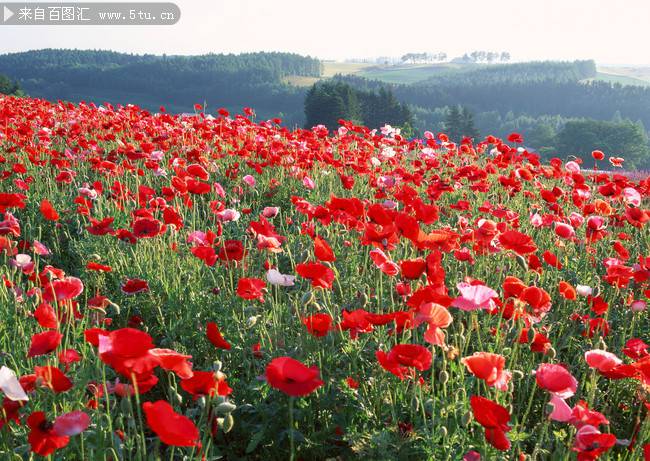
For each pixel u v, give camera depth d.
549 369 2.27
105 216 6.21
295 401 2.99
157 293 4.31
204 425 2.32
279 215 6.89
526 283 4.09
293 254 5.28
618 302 4.78
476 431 2.62
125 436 2.37
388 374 3.09
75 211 6.20
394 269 3.41
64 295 2.88
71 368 2.92
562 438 2.60
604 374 2.63
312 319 2.88
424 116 195.50
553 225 5.63
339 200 4.16
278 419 2.95
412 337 3.90
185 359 1.94
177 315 4.04
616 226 6.03
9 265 4.31
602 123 110.06
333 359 3.25
